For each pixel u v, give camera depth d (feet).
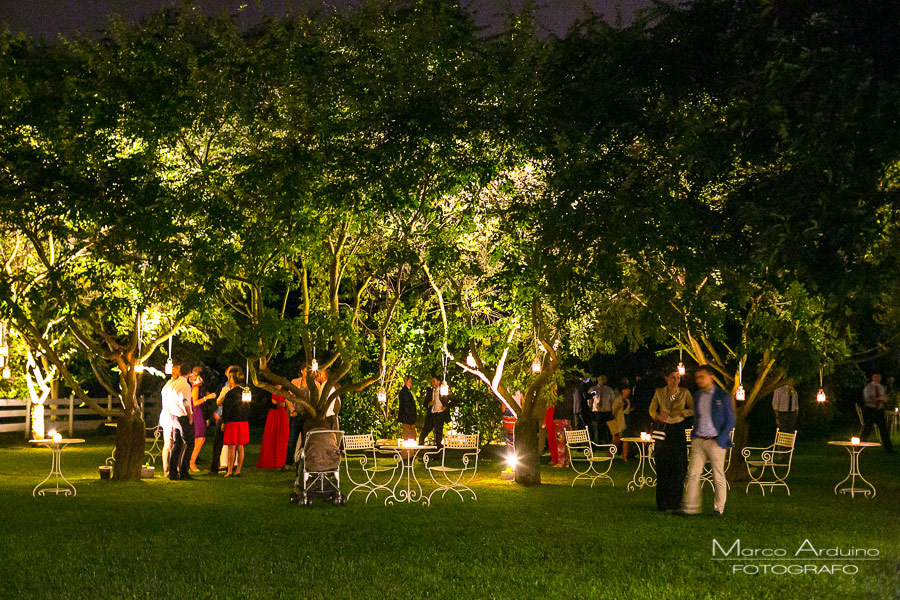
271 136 44.86
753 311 51.78
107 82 44.34
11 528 36.78
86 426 100.78
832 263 27.09
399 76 42.86
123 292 50.47
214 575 28.48
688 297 38.17
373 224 46.60
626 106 37.35
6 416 89.04
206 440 87.10
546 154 40.14
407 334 54.13
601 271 36.09
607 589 26.63
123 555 31.35
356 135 43.75
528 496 47.67
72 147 43.24
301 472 44.62
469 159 43.19
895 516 40.57
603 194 36.50
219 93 43.86
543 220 38.81
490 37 44.47
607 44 38.81
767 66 28.14
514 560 30.78
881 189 28.48
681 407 42.45
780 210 28.35
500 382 59.67
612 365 102.42
